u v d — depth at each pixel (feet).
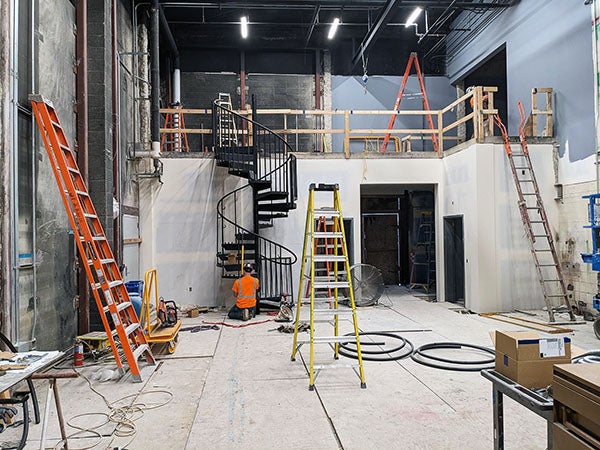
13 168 12.69
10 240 12.39
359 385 13.23
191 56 39.29
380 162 28.43
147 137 27.81
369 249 38.04
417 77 39.78
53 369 15.07
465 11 36.63
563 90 24.61
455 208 26.91
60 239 16.10
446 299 28.30
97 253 14.21
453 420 10.72
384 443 9.57
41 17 15.02
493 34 32.50
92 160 19.36
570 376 5.39
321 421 10.75
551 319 21.30
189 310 24.18
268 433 10.12
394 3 28.09
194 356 16.55
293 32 39.52
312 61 40.32
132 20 26.76
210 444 9.63
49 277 15.23
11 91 12.75
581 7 23.18
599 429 4.99
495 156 24.56
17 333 12.69
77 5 18.29
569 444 5.33
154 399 12.34
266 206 25.71
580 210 23.22
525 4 28.50
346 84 39.34
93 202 19.27
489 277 24.30
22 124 13.62
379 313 24.52
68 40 17.48
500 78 40.57
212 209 27.07
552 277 24.70
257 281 23.75
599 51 21.36
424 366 15.02
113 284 14.64
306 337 19.13
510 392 6.77
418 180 28.60
